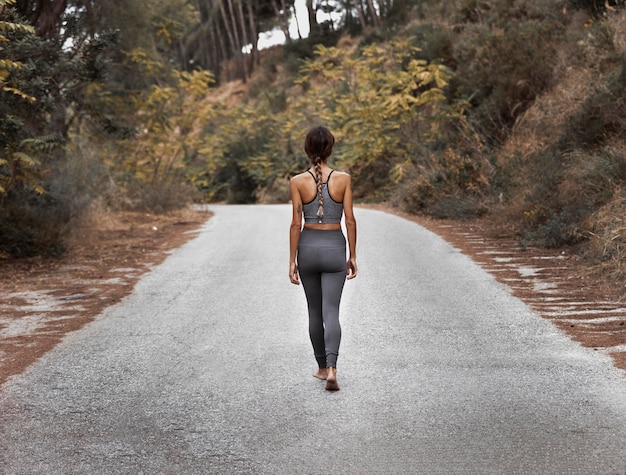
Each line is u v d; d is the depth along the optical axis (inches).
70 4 618.2
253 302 313.7
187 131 990.4
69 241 518.9
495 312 280.8
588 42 617.6
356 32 1924.2
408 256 423.2
